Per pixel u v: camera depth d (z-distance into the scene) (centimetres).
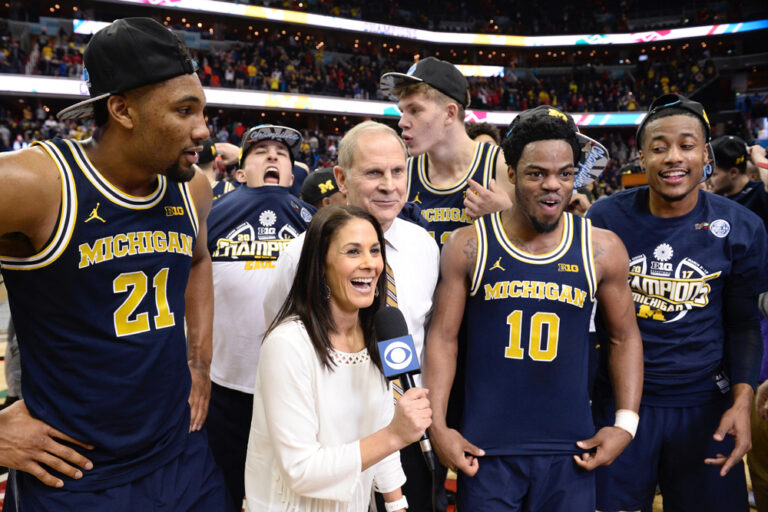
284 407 146
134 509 160
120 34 138
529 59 2786
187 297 195
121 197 150
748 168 446
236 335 250
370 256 150
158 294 161
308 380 148
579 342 192
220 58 2077
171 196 164
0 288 252
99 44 140
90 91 145
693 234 219
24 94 1709
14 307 151
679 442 221
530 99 2558
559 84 2680
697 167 209
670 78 2564
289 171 284
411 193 277
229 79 2028
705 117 212
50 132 1667
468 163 266
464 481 196
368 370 161
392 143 188
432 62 258
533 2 2834
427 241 209
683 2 2728
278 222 263
